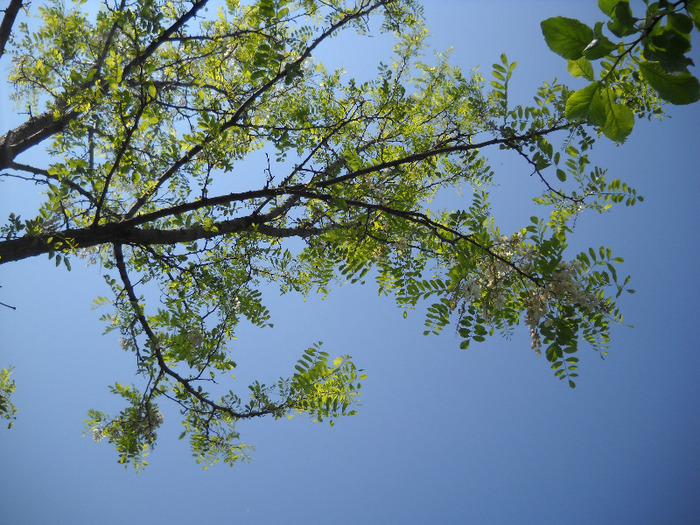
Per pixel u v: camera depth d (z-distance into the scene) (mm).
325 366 4293
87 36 5738
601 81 905
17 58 5695
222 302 4781
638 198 3607
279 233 4863
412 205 4395
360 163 3758
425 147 5508
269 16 3475
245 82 5332
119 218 4578
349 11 5727
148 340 4391
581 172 3406
